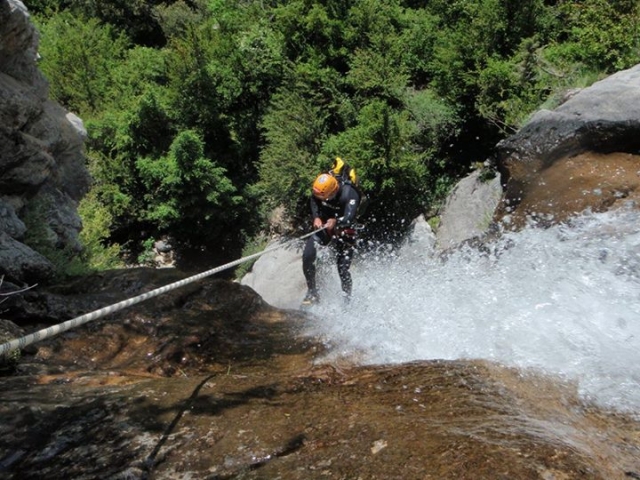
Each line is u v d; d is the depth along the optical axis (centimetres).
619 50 1098
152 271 669
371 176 1354
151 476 258
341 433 279
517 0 1400
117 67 2128
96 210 1300
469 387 331
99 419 306
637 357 379
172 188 1700
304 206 1628
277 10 1761
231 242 1856
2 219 688
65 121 948
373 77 1505
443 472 239
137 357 471
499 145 871
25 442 289
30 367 430
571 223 686
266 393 336
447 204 1304
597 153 773
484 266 641
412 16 1748
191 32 1805
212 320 561
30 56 855
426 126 1453
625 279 520
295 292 1397
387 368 377
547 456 246
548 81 1219
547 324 451
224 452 271
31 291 592
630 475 245
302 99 1558
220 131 1853
